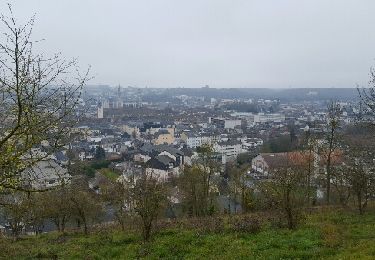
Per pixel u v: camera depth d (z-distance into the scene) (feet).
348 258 50.26
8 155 35.58
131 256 63.82
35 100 36.52
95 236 83.71
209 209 133.69
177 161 390.63
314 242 59.62
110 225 106.93
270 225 74.79
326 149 140.26
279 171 83.15
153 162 364.99
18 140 37.27
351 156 107.96
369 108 95.76
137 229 83.56
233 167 274.36
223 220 84.12
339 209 97.35
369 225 72.23
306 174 133.59
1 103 36.40
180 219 98.17
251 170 279.69
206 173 149.18
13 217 100.68
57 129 38.42
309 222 78.28
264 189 97.40
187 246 64.85
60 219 142.31
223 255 57.82
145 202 72.18
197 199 136.46
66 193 104.99
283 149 374.63
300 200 97.60
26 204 59.98
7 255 75.31
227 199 176.55
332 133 130.82
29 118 35.94
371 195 94.79
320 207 105.40
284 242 60.90
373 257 48.70
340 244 58.39
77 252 69.92
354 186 89.66
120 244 72.74
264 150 382.22
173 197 161.17
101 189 155.22
